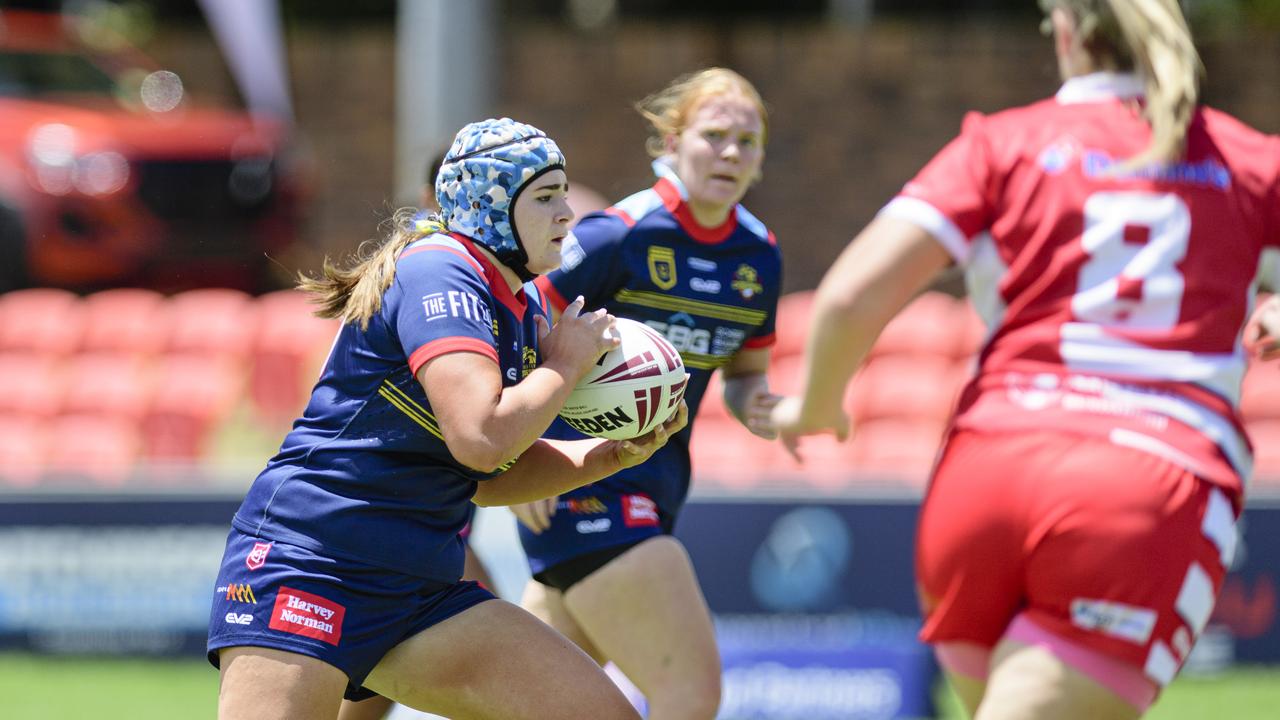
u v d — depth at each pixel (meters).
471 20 38.31
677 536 25.61
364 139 55.94
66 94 45.25
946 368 34.19
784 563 25.50
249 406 34.62
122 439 33.62
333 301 12.59
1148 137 12.08
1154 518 11.36
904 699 24.25
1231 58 51.03
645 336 12.62
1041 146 12.19
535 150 11.89
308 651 11.70
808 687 24.64
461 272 11.73
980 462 11.81
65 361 35.44
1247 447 12.21
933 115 53.00
